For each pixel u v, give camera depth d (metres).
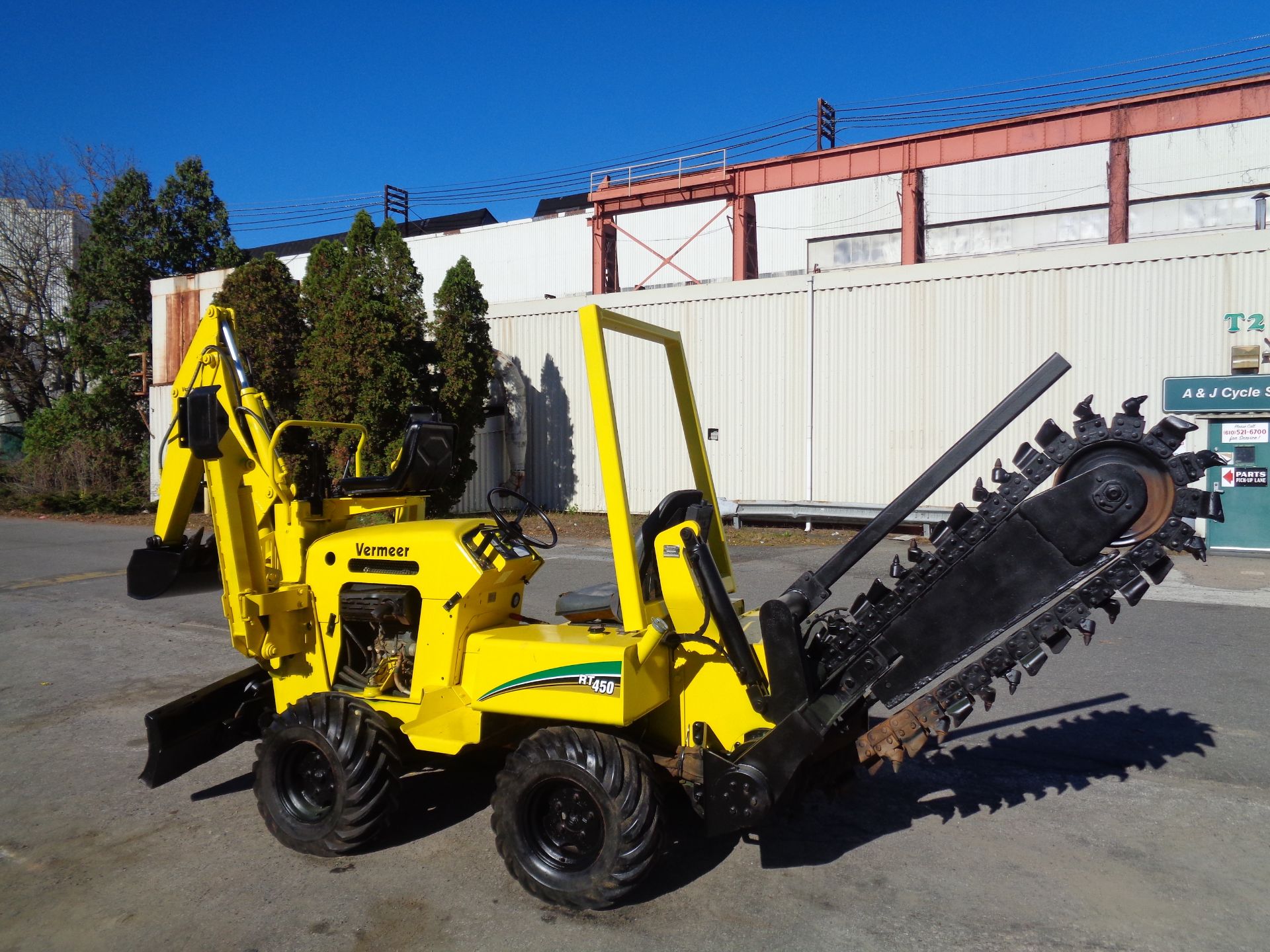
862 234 27.08
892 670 3.40
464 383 17.03
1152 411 13.93
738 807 3.48
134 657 7.95
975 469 15.16
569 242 32.28
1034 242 24.91
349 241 17.00
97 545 15.64
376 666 4.30
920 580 3.36
